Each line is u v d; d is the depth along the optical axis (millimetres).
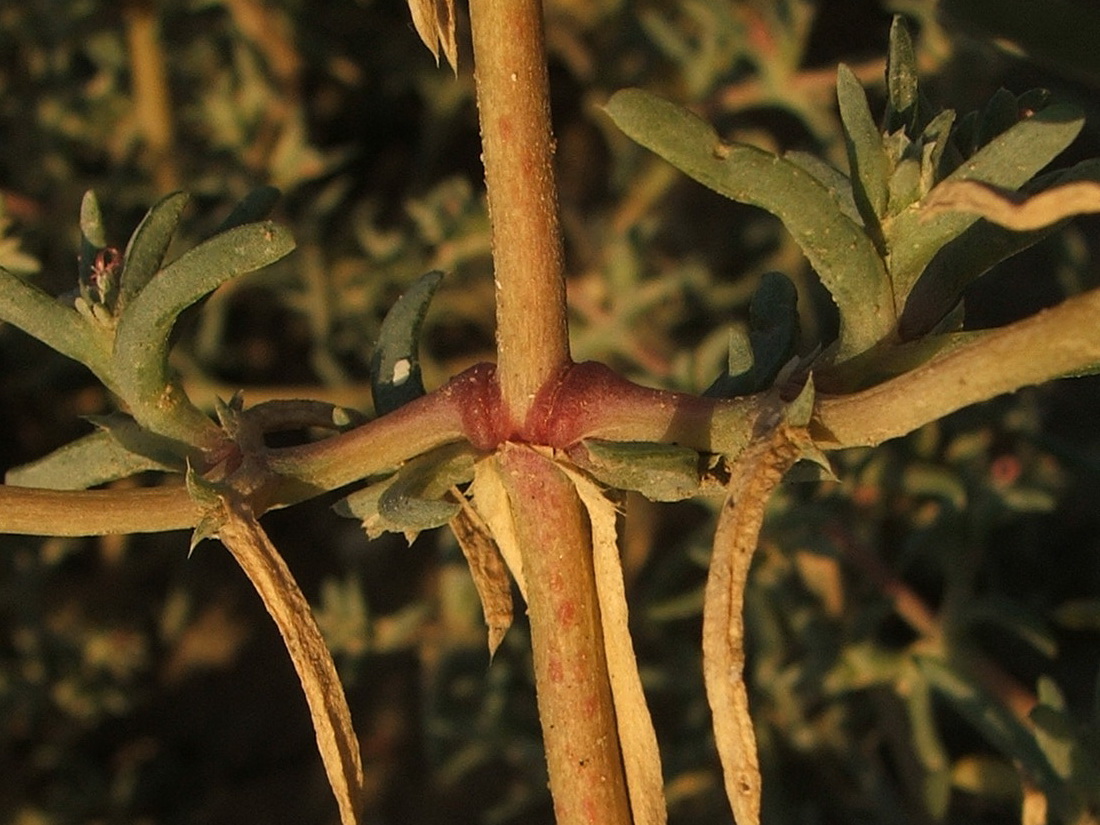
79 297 114
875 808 213
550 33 278
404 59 287
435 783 277
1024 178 99
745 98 246
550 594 108
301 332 283
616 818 109
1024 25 121
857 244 100
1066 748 142
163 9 262
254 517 107
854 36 287
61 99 259
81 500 108
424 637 234
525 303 107
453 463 109
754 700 216
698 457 104
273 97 264
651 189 258
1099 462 202
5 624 271
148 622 292
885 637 231
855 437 98
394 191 297
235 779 289
